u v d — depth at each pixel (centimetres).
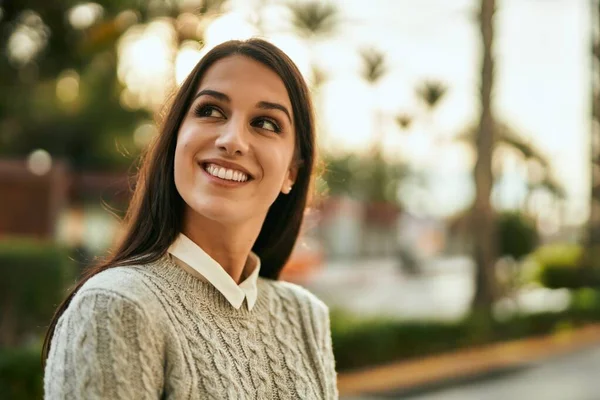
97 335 114
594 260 1731
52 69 1806
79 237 1797
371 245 3650
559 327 1255
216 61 142
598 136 1705
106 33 1477
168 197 141
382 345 897
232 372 131
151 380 118
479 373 918
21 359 523
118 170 2438
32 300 734
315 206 214
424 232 3800
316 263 1941
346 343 860
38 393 522
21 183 1208
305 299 165
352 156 4394
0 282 719
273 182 141
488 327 1086
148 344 119
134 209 149
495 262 1288
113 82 2506
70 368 113
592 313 1360
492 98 1274
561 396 800
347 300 1688
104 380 113
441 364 948
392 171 4950
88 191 1842
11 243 771
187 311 130
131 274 126
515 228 1964
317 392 152
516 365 980
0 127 2494
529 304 1373
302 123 152
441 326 1002
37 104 2491
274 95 142
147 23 1378
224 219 136
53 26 1614
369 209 3650
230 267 146
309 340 158
